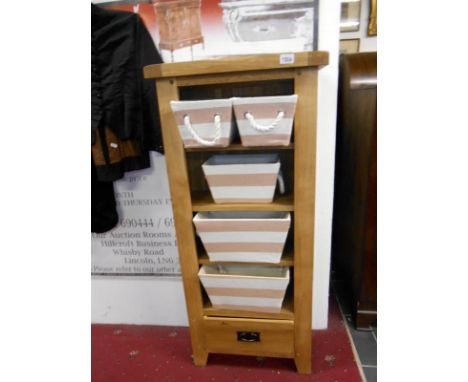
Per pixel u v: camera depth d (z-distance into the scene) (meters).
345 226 1.53
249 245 0.99
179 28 1.08
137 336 1.47
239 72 0.84
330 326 1.43
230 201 0.99
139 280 1.47
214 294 1.10
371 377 1.16
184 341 1.43
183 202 1.01
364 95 1.19
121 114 1.13
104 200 1.27
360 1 1.83
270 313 1.11
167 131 0.94
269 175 0.92
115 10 1.08
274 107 0.80
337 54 1.06
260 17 1.04
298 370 1.19
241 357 1.29
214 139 0.86
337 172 1.66
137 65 1.11
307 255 1.01
